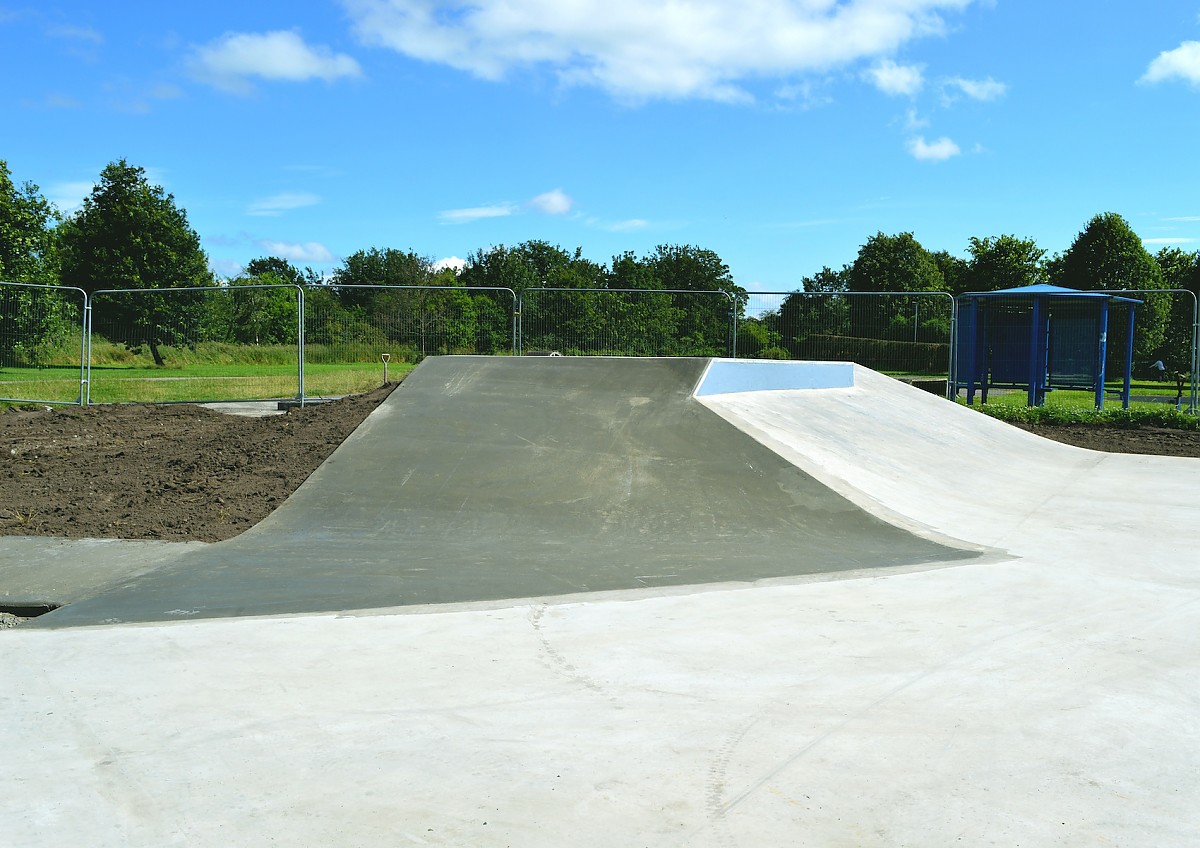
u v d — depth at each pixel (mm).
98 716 3795
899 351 17641
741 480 8602
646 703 3932
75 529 7500
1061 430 15797
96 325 16062
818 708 3869
